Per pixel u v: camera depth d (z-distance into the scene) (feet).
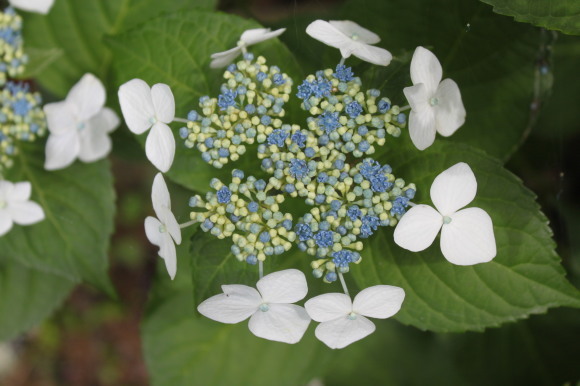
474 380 1.94
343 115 1.62
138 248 2.55
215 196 1.59
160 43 1.69
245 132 1.61
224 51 1.69
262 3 2.22
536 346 1.92
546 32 1.73
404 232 1.57
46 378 2.86
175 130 1.69
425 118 1.60
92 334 2.78
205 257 1.61
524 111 1.75
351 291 1.70
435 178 1.59
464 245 1.58
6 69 1.79
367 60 1.61
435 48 1.74
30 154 1.86
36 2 1.78
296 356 1.82
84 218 1.85
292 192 1.59
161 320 1.84
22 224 1.84
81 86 1.81
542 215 1.60
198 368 1.83
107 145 1.86
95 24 1.89
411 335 1.97
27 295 2.02
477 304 1.62
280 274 1.54
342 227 1.58
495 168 1.61
